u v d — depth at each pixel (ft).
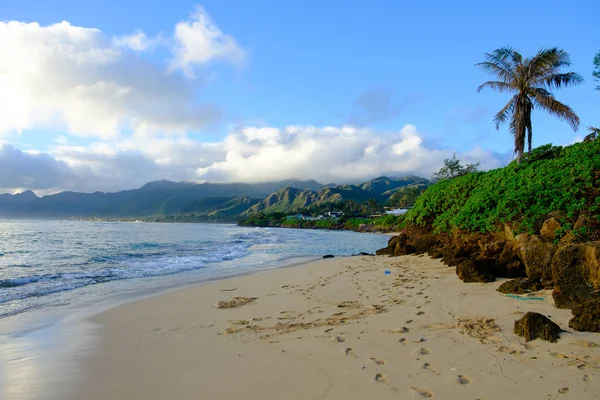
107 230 257.34
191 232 242.58
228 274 48.73
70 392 13.93
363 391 12.60
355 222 383.65
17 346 19.72
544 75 70.64
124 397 13.42
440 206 59.62
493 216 37.99
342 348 16.94
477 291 27.86
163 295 33.83
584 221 27.37
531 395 11.55
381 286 33.45
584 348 14.55
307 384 13.48
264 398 12.63
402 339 17.69
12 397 13.55
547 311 20.52
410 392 12.30
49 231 219.00
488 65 73.92
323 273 45.62
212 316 25.57
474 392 12.01
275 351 17.24
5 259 67.46
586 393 11.35
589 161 31.19
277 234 226.79
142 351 18.52
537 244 28.43
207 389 13.70
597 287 20.83
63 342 20.38
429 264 47.14
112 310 28.14
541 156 71.20
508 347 15.56
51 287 38.86
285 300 29.71
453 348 16.01
